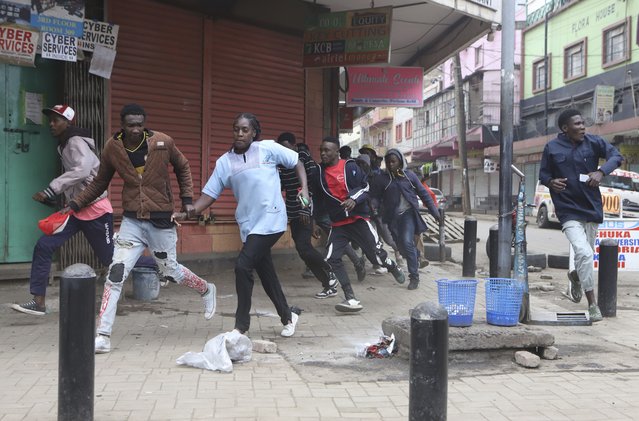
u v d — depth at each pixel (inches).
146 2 323.0
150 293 283.7
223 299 290.4
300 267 396.2
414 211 334.3
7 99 284.7
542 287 340.8
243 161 201.8
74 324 124.3
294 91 396.8
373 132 2396.7
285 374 175.9
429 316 118.0
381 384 167.9
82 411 124.8
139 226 200.7
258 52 375.2
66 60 280.8
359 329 235.9
